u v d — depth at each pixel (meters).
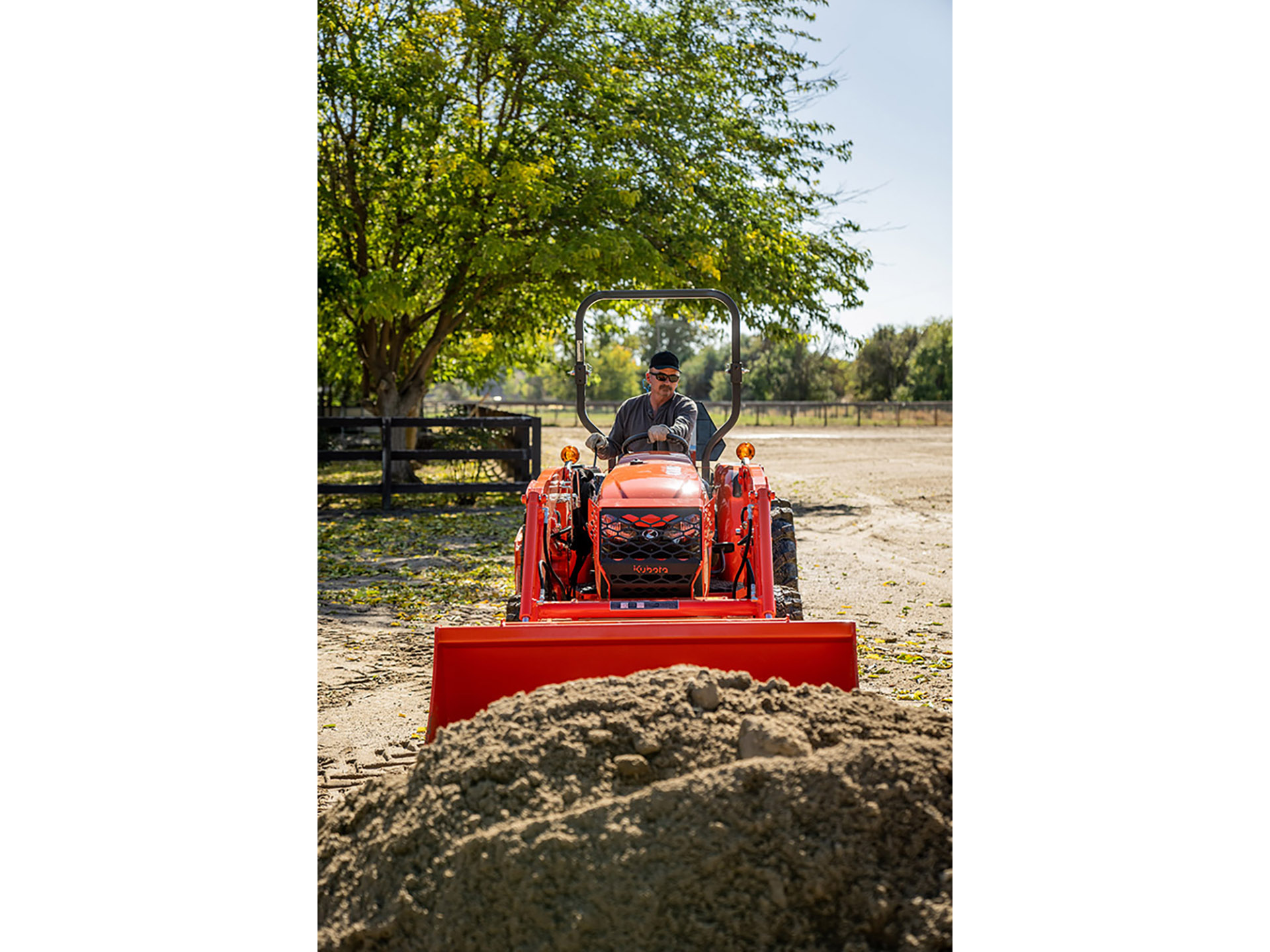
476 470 15.55
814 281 17.16
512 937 2.58
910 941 2.50
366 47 15.30
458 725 3.17
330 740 4.66
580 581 4.76
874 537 11.25
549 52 15.02
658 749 2.93
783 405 42.22
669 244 15.59
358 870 2.88
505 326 18.17
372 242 16.70
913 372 52.22
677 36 16.66
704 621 3.67
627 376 67.50
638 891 2.56
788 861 2.60
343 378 20.66
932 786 2.75
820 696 3.22
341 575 9.03
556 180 15.42
